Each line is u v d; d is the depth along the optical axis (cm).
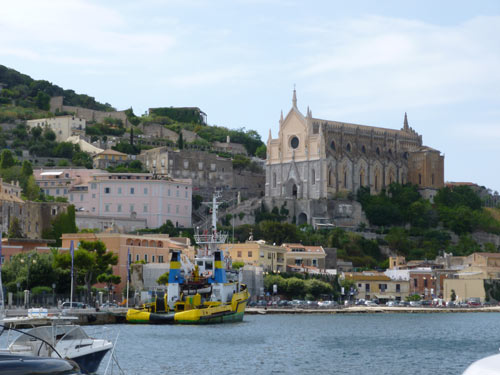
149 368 10638
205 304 16862
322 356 12488
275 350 12950
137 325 16112
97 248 19800
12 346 8675
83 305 17838
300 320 19912
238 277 18662
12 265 19088
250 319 19425
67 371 5328
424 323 19938
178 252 16950
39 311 11450
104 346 9350
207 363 11262
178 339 13862
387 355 12838
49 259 19425
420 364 11844
